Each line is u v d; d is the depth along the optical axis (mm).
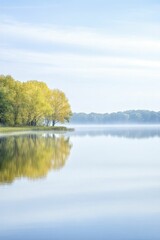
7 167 31922
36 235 15617
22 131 116562
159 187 25000
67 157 41250
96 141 70500
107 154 45375
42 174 28953
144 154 45594
